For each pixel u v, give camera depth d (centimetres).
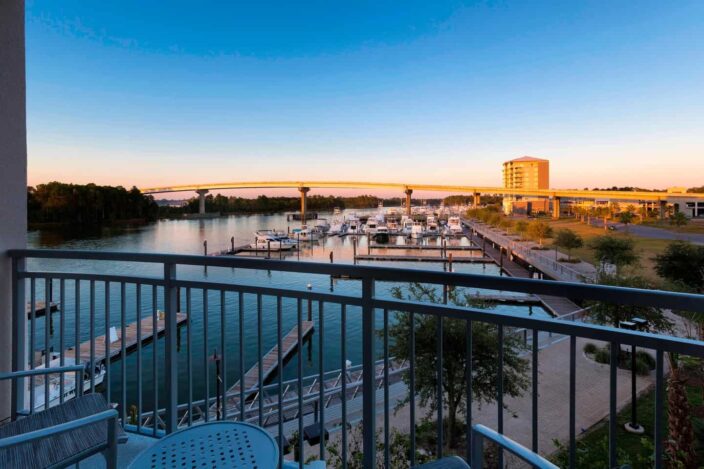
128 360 1552
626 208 8438
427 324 820
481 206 14375
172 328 221
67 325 2016
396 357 855
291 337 1931
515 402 943
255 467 133
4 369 262
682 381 555
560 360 1158
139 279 237
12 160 270
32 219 7306
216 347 1720
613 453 131
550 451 754
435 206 19412
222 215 14500
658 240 4238
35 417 178
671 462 555
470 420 155
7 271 266
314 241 7006
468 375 155
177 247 5997
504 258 4956
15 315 264
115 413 132
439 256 5047
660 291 116
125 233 7619
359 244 6681
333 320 2241
